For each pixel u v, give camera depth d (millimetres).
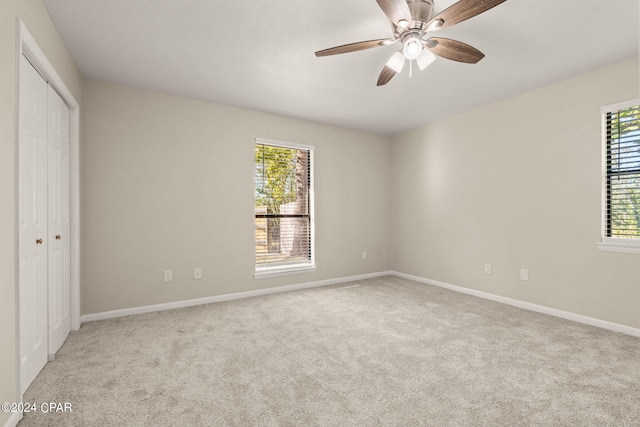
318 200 4488
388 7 1736
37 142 1963
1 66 1429
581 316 2943
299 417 1577
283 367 2094
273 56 2617
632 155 2678
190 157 3529
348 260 4762
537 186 3281
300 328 2807
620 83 2703
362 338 2578
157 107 3352
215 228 3674
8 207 1490
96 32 2266
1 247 1420
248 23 2170
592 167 2879
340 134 4688
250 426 1512
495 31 2254
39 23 1895
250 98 3557
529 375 1980
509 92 3389
